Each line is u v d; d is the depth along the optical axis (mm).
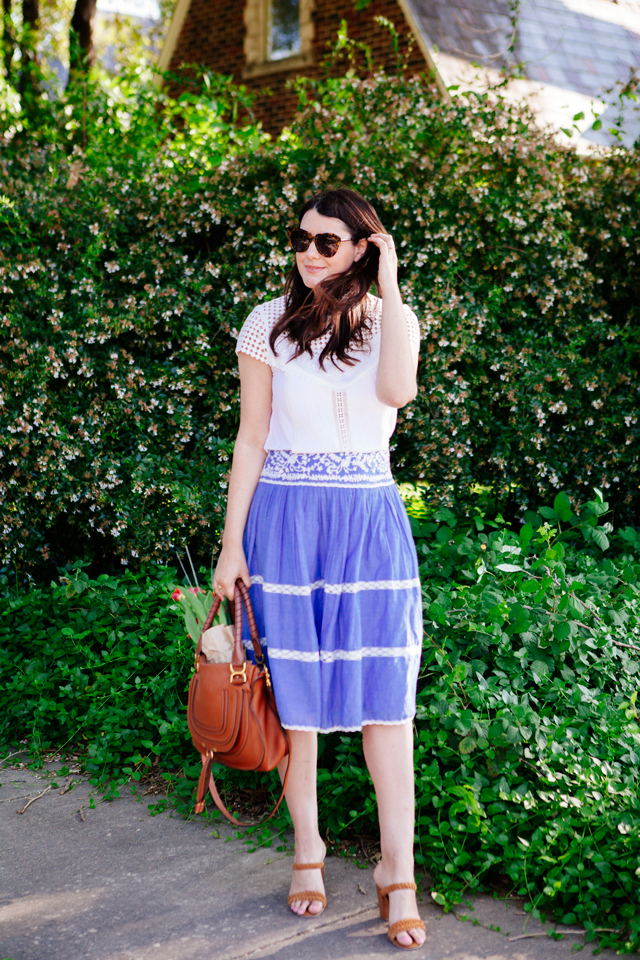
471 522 4383
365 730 2189
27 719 3309
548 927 2152
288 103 11445
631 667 3021
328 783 2623
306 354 2133
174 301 4152
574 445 4496
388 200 4168
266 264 4211
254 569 2184
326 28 10984
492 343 4398
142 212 4344
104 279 4289
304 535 2121
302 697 2109
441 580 3557
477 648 2996
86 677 3303
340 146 4254
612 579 3443
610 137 10336
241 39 11875
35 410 4023
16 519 4168
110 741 3074
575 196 4641
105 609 3670
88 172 4441
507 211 4227
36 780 2975
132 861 2457
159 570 4203
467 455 4281
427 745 2568
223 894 2291
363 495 2141
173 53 12656
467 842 2383
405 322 2109
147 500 4195
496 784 2430
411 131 4316
